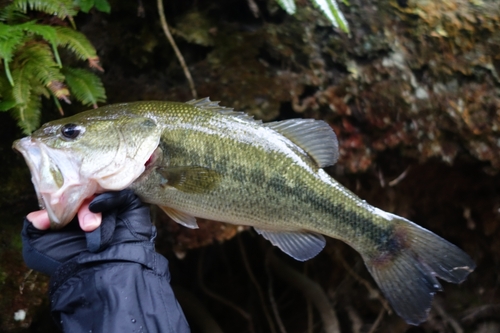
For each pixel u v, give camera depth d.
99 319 0.34
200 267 0.82
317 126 0.44
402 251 0.44
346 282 0.90
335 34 0.63
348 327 0.92
